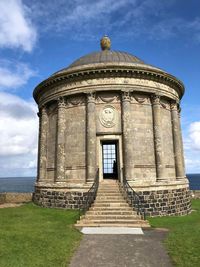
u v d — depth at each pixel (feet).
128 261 31.81
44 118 89.76
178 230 47.73
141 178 73.87
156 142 77.10
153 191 71.46
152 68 78.23
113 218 54.70
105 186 70.18
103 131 76.13
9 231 45.44
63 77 80.18
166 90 82.79
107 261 31.83
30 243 38.06
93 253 34.78
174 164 83.87
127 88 76.33
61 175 77.10
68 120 80.69
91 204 60.90
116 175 92.73
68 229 48.01
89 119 75.77
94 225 51.67
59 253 34.01
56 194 75.97
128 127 74.28
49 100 85.66
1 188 487.20
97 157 75.05
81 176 75.36
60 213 66.54
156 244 38.93
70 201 72.84
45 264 30.17
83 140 77.10
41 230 46.70
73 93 79.20
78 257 33.24
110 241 40.60
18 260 31.19
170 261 31.81
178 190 76.84
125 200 61.67
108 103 77.71
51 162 84.12
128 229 49.06
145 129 77.66
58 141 79.46
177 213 74.23
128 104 75.77
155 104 79.46
